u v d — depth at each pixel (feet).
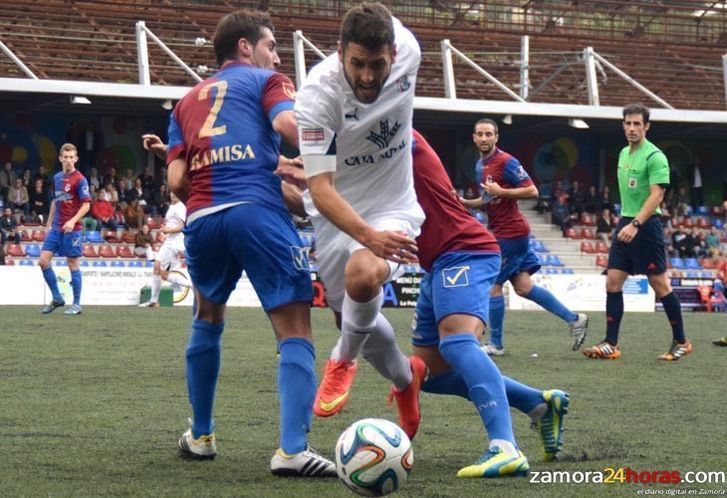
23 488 12.96
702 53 106.73
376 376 26.21
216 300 15.06
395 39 14.02
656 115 89.97
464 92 95.55
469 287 14.70
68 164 49.11
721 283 83.87
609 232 95.14
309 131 13.62
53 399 21.47
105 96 77.77
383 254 13.52
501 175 33.17
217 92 14.89
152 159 91.71
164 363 28.66
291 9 97.09
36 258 78.13
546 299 34.27
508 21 105.19
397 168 14.58
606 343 32.94
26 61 84.84
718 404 22.16
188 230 14.79
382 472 11.90
